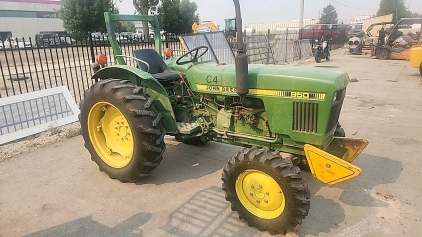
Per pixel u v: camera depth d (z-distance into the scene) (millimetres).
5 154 4574
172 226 2965
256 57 13844
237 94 3180
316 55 15750
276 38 15711
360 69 12758
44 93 5684
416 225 2908
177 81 3961
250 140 3457
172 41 9469
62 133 5410
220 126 3637
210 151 4652
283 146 3254
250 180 2883
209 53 5621
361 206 3225
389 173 3869
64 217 3135
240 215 2984
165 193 3537
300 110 2979
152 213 3170
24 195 3527
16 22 44219
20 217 3141
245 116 3383
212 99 3697
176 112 4020
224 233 2861
